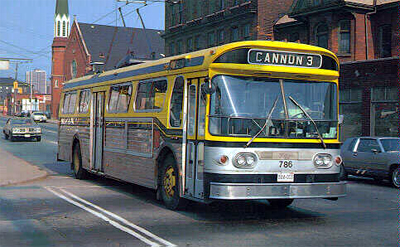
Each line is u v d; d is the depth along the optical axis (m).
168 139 10.05
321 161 8.88
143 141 11.22
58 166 19.64
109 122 13.23
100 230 8.10
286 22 34.53
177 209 9.96
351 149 16.92
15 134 34.97
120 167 12.46
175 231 8.08
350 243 7.38
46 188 13.26
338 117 9.21
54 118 100.12
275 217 9.52
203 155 8.66
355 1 28.67
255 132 8.51
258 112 8.66
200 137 8.88
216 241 7.40
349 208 10.80
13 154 25.19
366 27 28.97
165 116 10.23
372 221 9.21
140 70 11.75
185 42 46.19
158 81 10.74
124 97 12.47
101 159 13.63
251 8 36.62
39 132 35.47
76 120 15.75
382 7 28.27
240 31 38.62
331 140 9.03
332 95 9.27
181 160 9.46
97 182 14.77
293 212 10.15
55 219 9.01
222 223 8.80
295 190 8.60
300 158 8.72
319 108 9.10
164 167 10.37
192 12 45.09
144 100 11.36
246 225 8.66
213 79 8.64
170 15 48.94
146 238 7.56
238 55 8.66
